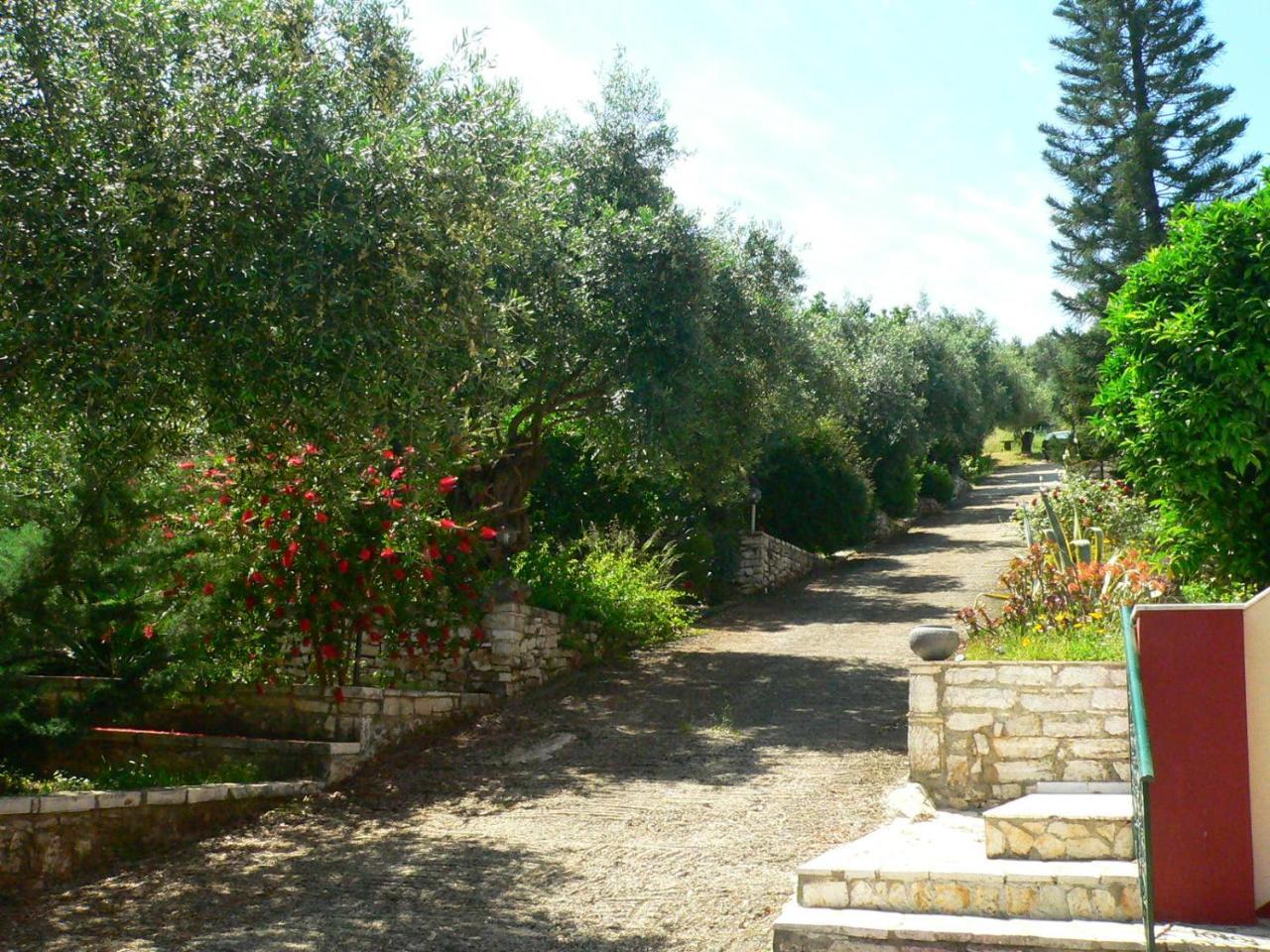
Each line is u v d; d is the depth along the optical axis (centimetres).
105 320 601
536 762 964
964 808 707
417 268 726
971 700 715
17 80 660
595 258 1316
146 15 689
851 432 2777
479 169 795
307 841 766
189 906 633
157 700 885
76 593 814
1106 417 957
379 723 985
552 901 621
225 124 686
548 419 1521
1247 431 848
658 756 964
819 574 2453
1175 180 2508
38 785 789
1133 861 548
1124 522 1386
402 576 1021
